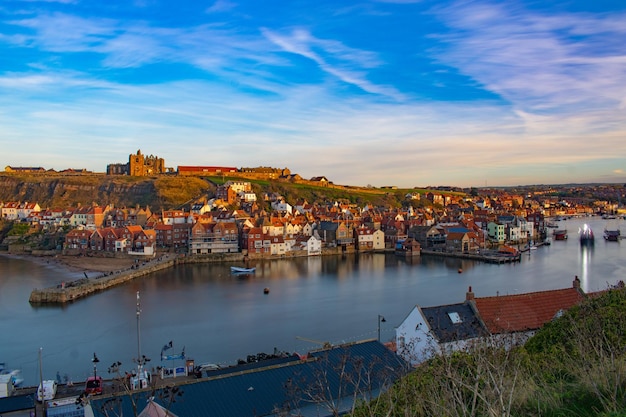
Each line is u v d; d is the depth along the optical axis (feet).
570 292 174.09
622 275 411.75
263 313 298.56
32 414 148.15
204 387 121.49
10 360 224.12
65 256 562.25
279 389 122.52
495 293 349.20
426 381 69.26
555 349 78.79
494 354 61.77
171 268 492.54
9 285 397.80
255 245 558.56
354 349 144.05
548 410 50.49
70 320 290.76
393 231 652.48
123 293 365.40
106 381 185.57
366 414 72.79
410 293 352.69
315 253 591.37
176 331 263.29
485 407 52.70
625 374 52.16
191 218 650.43
